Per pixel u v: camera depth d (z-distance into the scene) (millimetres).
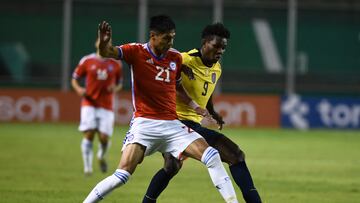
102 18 109938
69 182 45969
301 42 111750
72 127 95688
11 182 45250
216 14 107562
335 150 73875
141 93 29406
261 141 82438
